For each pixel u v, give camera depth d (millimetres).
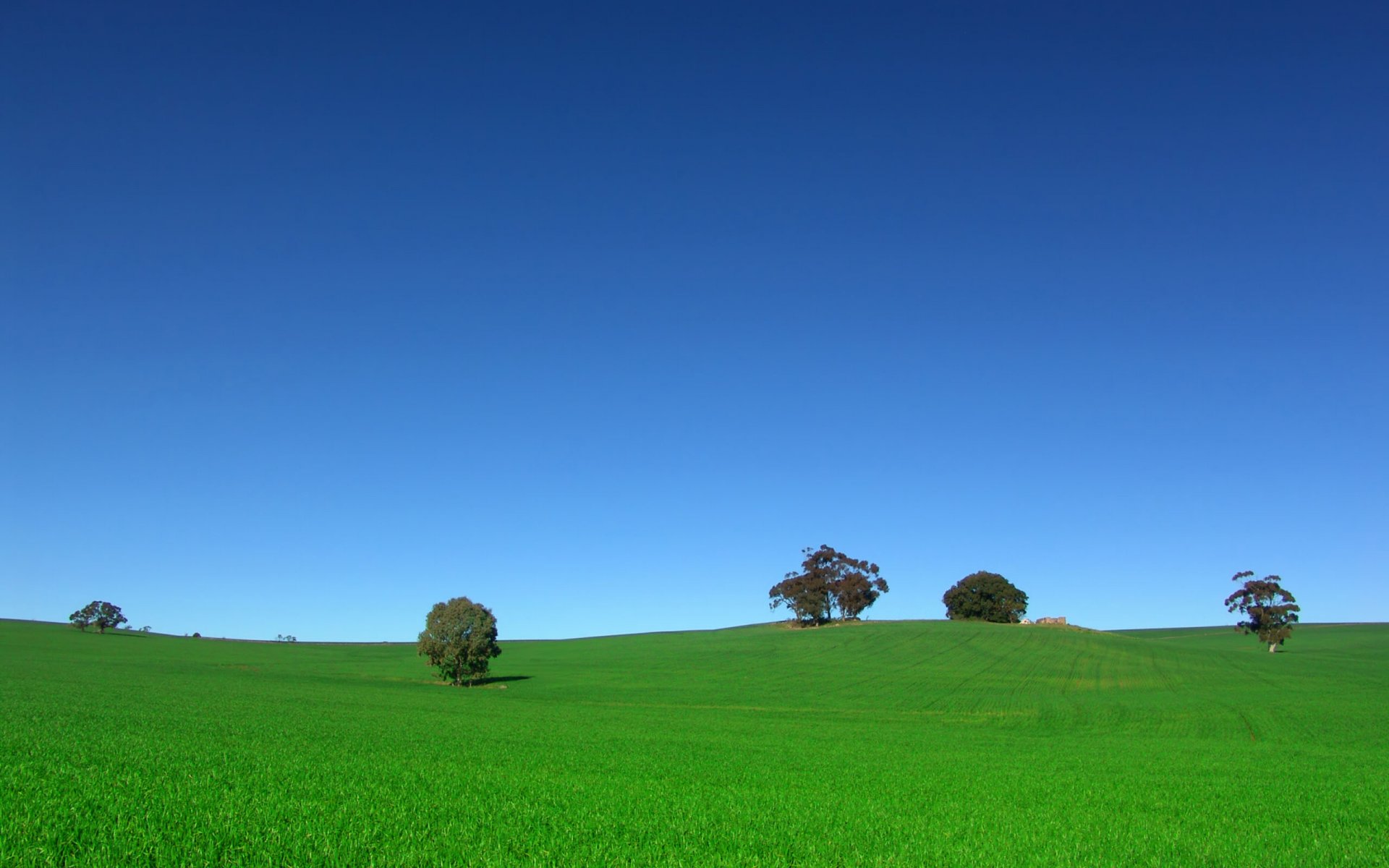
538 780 25312
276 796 19812
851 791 25984
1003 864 16719
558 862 15469
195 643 132625
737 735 45094
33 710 39125
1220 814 23719
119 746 27328
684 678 88500
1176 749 43781
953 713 63344
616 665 101188
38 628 146125
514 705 62281
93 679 64500
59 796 18422
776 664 99000
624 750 35344
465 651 82750
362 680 81750
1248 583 125188
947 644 113125
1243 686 80125
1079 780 30422
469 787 23125
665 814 20391
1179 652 107688
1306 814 23812
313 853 14961
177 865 13867
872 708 66438
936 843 18484
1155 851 18562
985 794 26297
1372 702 67438
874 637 122250
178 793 19562
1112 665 95875
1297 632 160250
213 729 34781
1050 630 128375
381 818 18203
